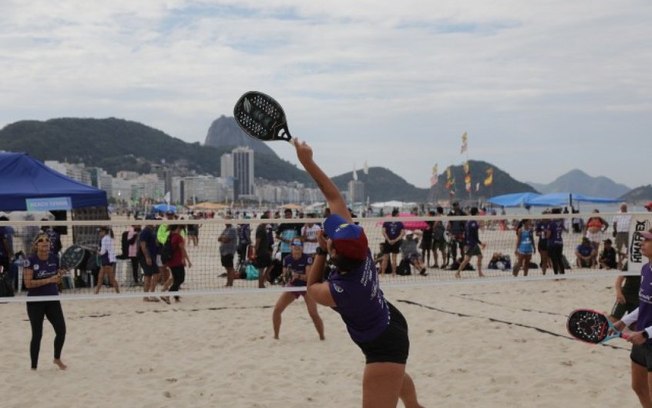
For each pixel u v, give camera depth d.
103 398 6.46
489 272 17.12
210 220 9.38
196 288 13.95
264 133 3.78
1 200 14.23
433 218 10.16
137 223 8.98
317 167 3.91
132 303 12.32
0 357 8.17
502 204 42.84
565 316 10.50
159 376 7.25
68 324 10.25
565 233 27.98
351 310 3.69
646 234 4.65
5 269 13.05
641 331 4.50
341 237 3.62
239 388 6.71
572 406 5.91
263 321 10.32
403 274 16.31
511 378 6.80
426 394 6.39
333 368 7.43
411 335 9.03
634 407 5.84
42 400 6.43
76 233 15.08
